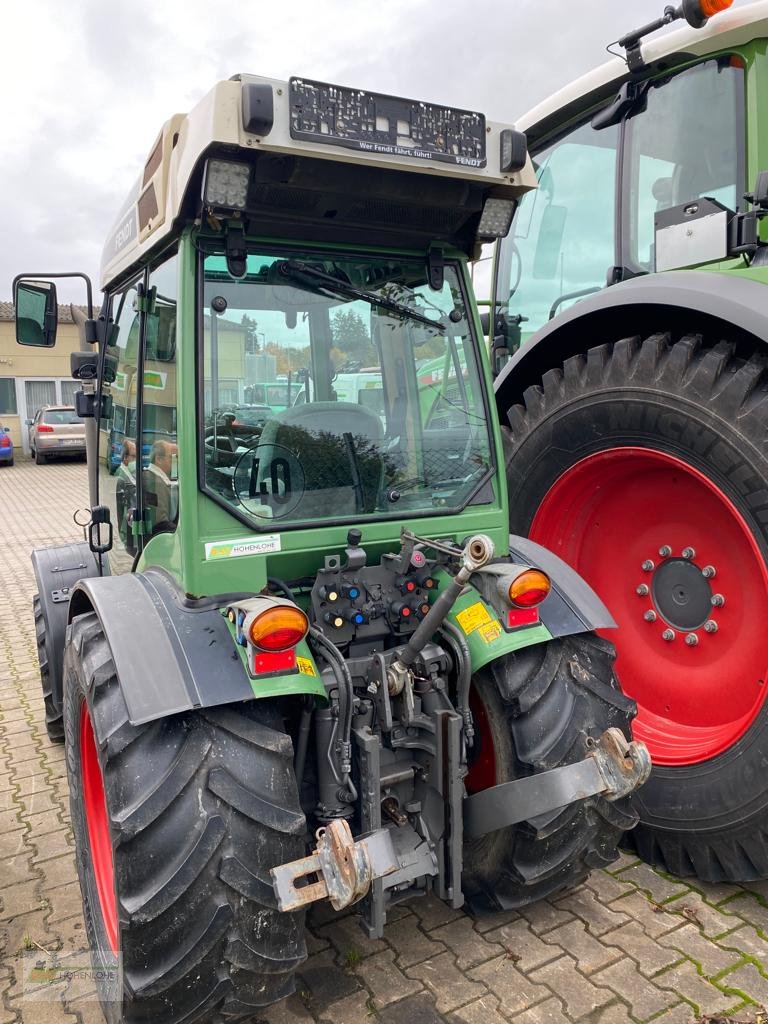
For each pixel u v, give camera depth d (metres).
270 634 2.01
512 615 2.44
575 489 3.53
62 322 22.53
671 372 2.96
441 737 2.36
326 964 2.55
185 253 2.26
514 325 4.54
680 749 3.07
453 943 2.63
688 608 3.23
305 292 2.49
